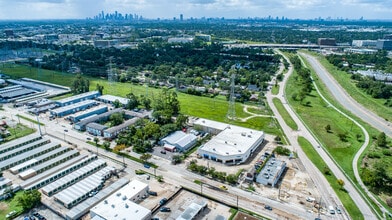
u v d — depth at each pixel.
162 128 149.38
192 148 138.38
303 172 117.38
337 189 105.75
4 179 107.25
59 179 107.62
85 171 112.69
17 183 106.50
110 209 89.56
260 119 175.12
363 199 100.62
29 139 139.12
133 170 117.88
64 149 130.12
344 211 94.19
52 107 188.75
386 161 126.75
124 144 138.25
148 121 164.12
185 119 162.12
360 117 184.75
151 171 117.00
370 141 147.38
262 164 118.62
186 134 148.25
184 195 102.44
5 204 95.50
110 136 147.50
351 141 146.75
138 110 187.62
